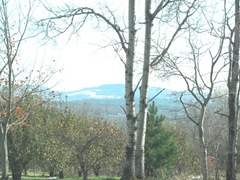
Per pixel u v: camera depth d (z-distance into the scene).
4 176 11.98
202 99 12.71
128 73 12.45
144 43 12.44
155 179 19.44
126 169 12.21
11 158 26.34
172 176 20.61
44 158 26.20
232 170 13.38
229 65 12.86
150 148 24.58
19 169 26.81
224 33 11.94
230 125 13.36
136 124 12.43
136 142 12.52
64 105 28.88
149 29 12.43
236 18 12.52
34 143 25.75
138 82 12.26
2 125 12.80
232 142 13.38
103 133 20.41
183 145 29.55
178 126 32.16
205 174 11.95
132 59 12.44
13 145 25.97
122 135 21.94
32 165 27.41
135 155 12.45
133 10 12.54
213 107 19.14
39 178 32.12
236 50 12.79
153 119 25.36
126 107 12.41
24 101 15.15
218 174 18.12
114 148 20.48
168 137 25.45
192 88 11.88
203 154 12.00
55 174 42.06
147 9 12.41
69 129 23.91
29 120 25.23
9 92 11.97
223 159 20.11
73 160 26.58
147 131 25.09
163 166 24.12
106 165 29.36
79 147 18.50
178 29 12.34
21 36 12.35
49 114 26.48
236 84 13.15
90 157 19.72
